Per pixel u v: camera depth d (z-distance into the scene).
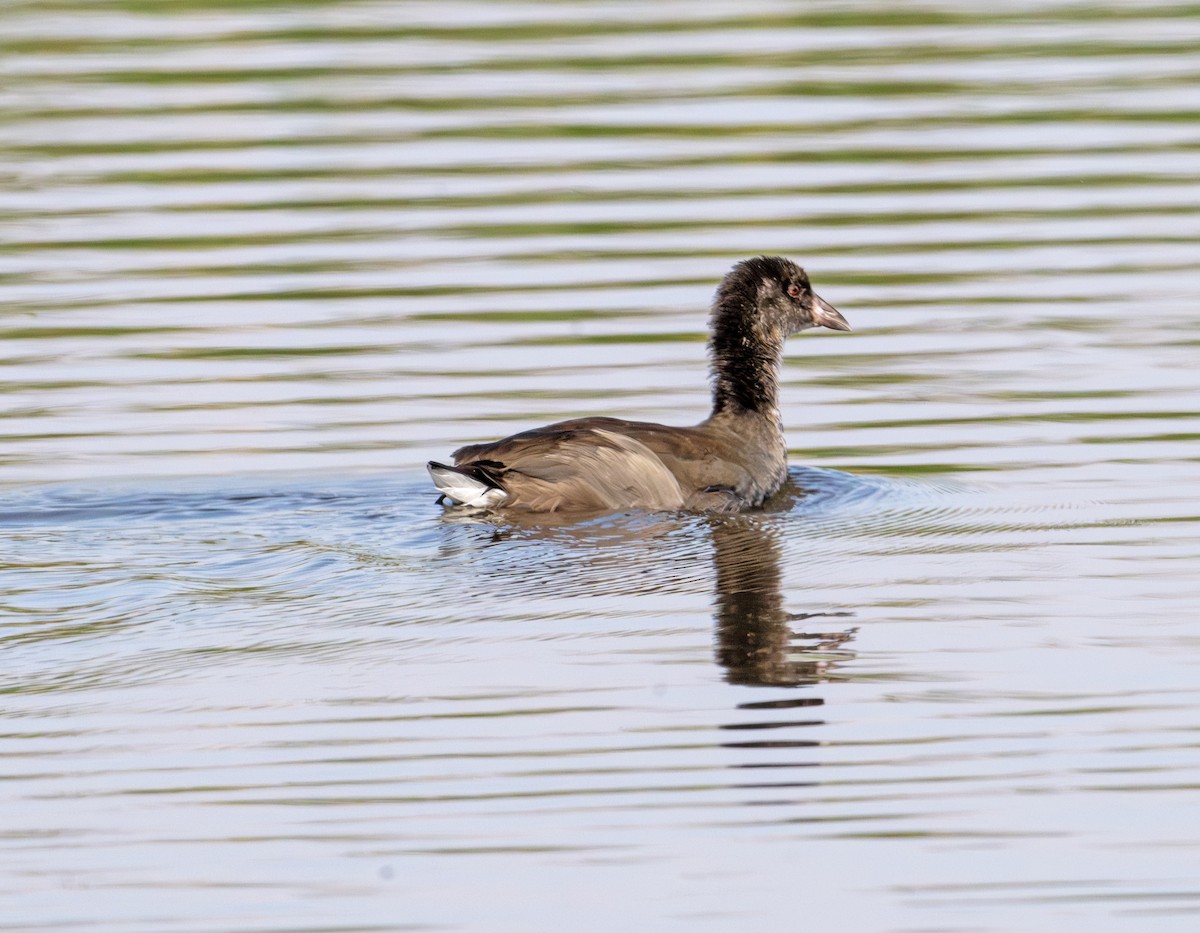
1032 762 11.23
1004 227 23.64
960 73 29.12
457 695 12.14
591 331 20.83
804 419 18.97
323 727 11.70
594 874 10.08
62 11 33.66
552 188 24.94
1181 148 26.09
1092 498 16.39
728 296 17.94
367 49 30.83
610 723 11.73
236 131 26.97
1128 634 13.14
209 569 14.46
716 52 30.47
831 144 26.42
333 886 9.99
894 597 13.98
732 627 13.30
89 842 10.41
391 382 19.62
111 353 20.25
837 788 10.95
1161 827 10.51
